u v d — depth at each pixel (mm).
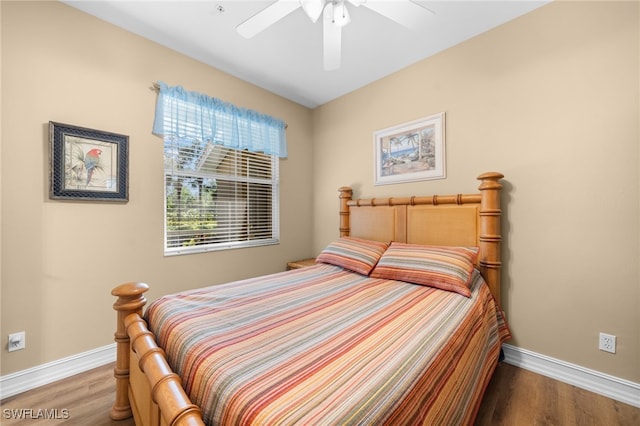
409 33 2184
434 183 2490
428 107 2520
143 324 1327
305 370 864
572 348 1794
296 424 637
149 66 2248
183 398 755
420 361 950
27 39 1724
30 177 1741
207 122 2582
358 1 1439
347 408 694
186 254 2490
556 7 1847
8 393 1659
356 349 1004
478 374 1370
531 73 1952
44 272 1797
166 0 1847
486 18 2021
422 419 828
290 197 3400
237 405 729
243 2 1877
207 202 2682
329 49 1789
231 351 987
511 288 2047
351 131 3197
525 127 1982
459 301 1585
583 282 1756
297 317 1319
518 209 2018
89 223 1970
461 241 2252
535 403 1606
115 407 1499
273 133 3188
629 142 1608
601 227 1694
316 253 3621
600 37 1692
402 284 1936
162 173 2334
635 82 1590
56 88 1827
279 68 2699
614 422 1456
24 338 1724
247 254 2961
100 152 1998
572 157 1794
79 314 1932
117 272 2098
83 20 1934
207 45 2338
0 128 1644
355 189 3168
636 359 1583
